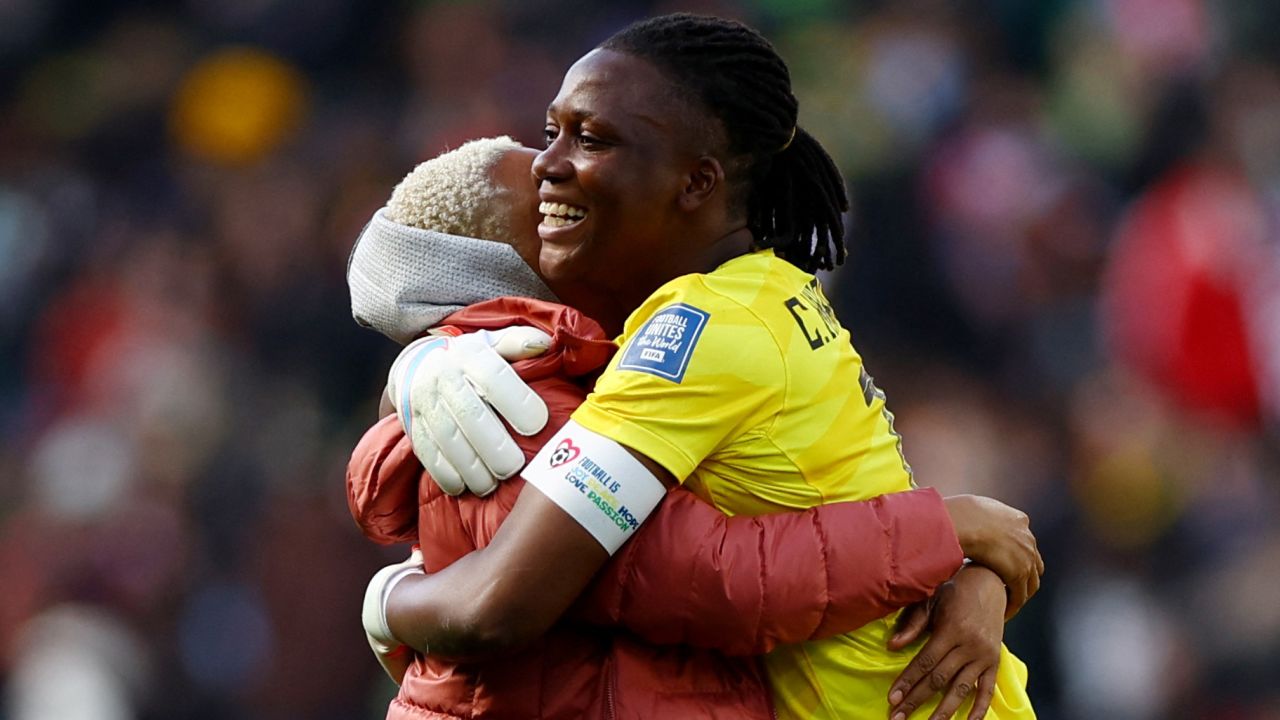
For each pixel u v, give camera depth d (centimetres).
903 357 3719
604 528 1060
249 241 3978
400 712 1161
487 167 1196
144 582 3172
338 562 3256
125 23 4888
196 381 3641
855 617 1084
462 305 1181
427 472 1138
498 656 1081
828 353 1120
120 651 3069
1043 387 3747
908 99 4269
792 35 4484
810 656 1125
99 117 4600
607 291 1162
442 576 1098
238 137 4491
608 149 1112
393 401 1147
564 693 1109
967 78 4409
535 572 1058
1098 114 4391
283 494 3362
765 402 1091
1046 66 4612
